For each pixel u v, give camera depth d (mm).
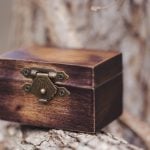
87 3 402
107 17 404
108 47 409
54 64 317
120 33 408
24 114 333
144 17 409
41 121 329
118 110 350
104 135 333
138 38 411
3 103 338
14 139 348
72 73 313
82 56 334
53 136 331
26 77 327
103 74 321
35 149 334
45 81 320
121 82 351
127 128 401
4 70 333
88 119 315
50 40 411
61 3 405
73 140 325
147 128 405
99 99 318
